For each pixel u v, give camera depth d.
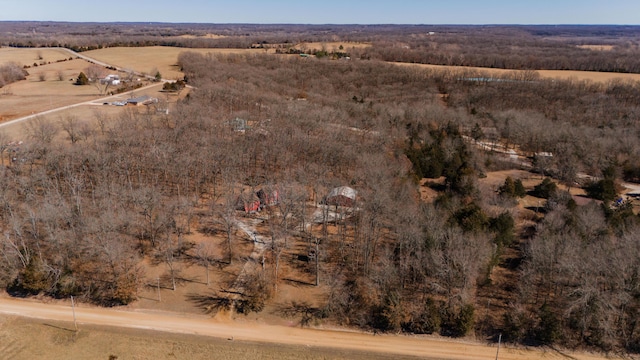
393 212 58.00
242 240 62.16
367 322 49.34
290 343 46.53
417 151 84.81
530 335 47.41
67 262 53.38
